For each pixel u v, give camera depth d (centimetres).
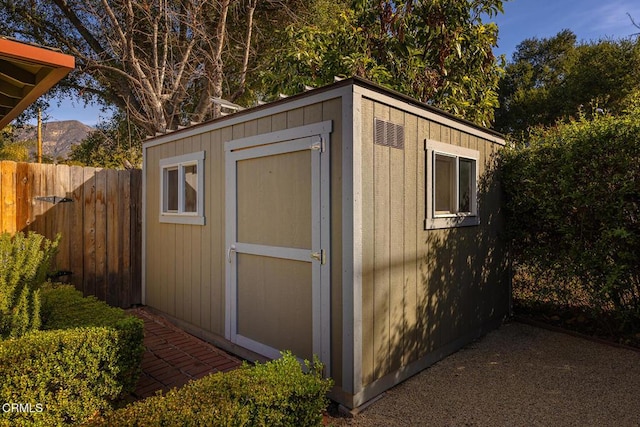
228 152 373
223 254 383
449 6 555
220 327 387
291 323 308
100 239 507
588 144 382
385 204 289
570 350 374
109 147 1105
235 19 897
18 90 292
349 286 262
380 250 284
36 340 219
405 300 310
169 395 179
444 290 358
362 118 268
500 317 455
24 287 264
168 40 830
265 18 943
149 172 516
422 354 329
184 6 824
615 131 370
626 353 364
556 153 411
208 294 405
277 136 317
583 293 423
